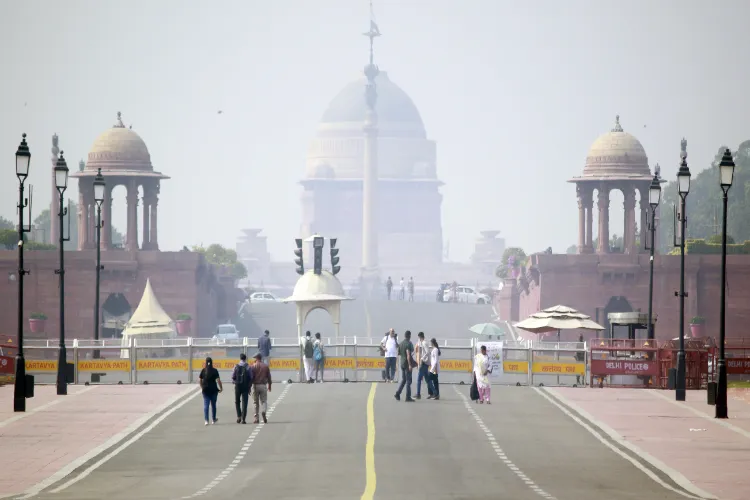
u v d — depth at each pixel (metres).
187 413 140.62
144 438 122.94
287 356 189.00
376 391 162.00
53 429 128.38
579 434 127.19
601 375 173.12
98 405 147.38
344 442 120.25
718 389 140.88
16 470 105.12
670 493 94.56
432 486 96.06
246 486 96.19
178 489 95.25
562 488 96.19
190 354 173.12
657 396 162.00
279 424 132.25
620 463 109.81
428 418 137.00
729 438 124.88
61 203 164.88
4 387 170.12
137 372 182.38
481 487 95.88
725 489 96.88
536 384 177.75
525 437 124.81
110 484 98.38
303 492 92.94
